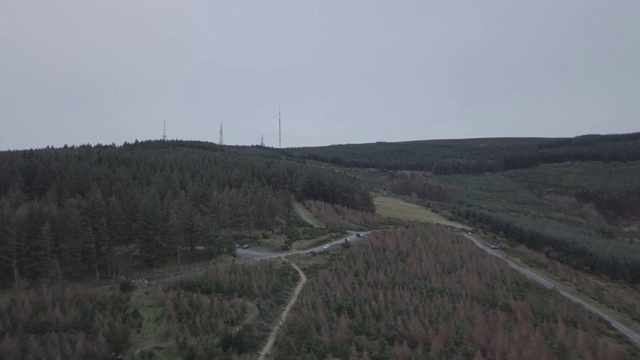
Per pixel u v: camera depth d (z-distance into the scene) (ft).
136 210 307.78
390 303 249.75
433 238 376.07
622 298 338.13
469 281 294.05
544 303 285.64
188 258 313.94
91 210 292.20
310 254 331.77
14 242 255.29
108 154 520.42
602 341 243.19
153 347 204.54
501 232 513.86
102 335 204.44
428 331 225.76
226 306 233.14
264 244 355.15
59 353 187.73
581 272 395.14
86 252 279.49
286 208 418.10
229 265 285.02
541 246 457.27
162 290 242.58
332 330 222.69
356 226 437.58
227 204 376.48
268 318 232.73
